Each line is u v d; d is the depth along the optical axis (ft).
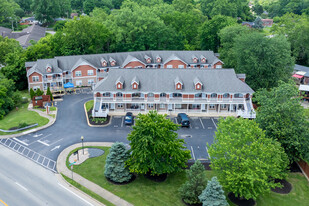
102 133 190.08
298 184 141.08
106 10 591.37
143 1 536.83
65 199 126.00
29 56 311.68
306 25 352.69
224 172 121.60
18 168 149.89
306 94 260.62
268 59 248.32
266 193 132.77
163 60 306.55
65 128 196.85
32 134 187.83
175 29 385.29
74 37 327.67
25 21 618.44
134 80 215.51
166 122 136.26
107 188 133.39
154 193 130.31
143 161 129.70
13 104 235.40
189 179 126.82
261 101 159.33
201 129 197.77
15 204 122.31
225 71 226.58
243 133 126.62
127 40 345.72
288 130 143.02
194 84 217.36
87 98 254.27
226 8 522.47
